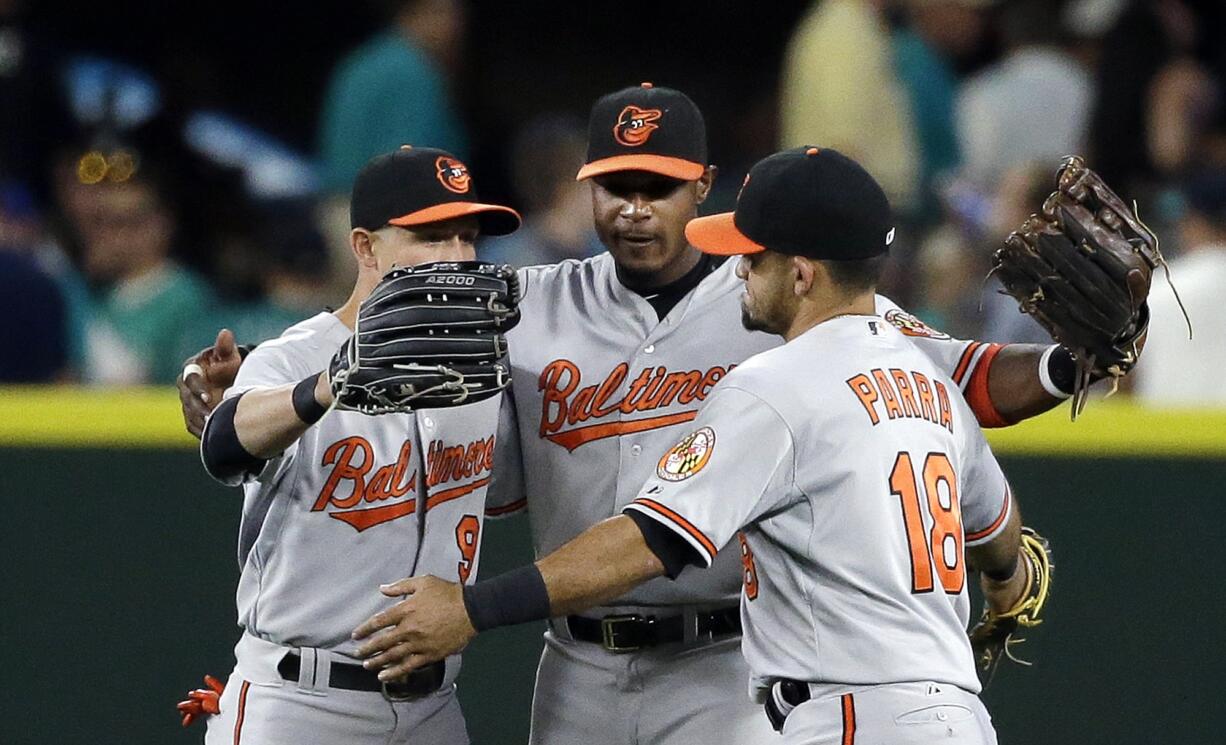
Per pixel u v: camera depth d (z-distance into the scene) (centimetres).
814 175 1545
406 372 1453
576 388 1781
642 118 1714
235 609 2214
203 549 2214
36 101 3566
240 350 1806
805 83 3466
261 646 1677
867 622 1486
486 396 1488
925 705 1477
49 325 3005
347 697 1658
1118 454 2188
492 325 1473
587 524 1791
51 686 2216
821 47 3438
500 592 1476
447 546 1688
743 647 1580
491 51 4269
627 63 4316
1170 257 3120
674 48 4322
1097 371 1603
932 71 3534
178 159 3438
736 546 1752
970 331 3142
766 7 4303
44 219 3372
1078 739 2203
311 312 3312
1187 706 2188
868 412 1504
